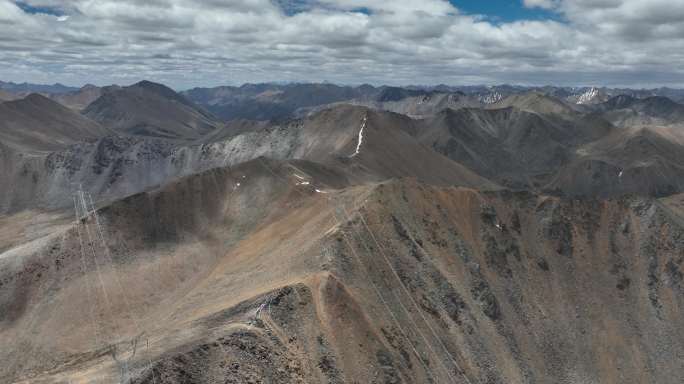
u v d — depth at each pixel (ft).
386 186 382.83
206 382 201.36
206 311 280.92
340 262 304.30
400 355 270.67
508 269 382.83
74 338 340.59
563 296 382.63
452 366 294.25
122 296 375.25
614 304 385.50
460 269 359.66
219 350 213.87
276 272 309.22
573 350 353.10
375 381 244.42
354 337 255.50
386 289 307.17
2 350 337.93
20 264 391.04
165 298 381.60
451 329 316.81
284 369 221.25
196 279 399.85
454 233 382.83
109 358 238.68
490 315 344.49
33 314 361.92
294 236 372.79
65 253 399.03
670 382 349.41
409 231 359.46
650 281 397.60
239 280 331.57
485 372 307.17
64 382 219.00
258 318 237.25
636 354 360.07
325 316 256.11
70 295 372.58
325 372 233.14
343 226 332.19
